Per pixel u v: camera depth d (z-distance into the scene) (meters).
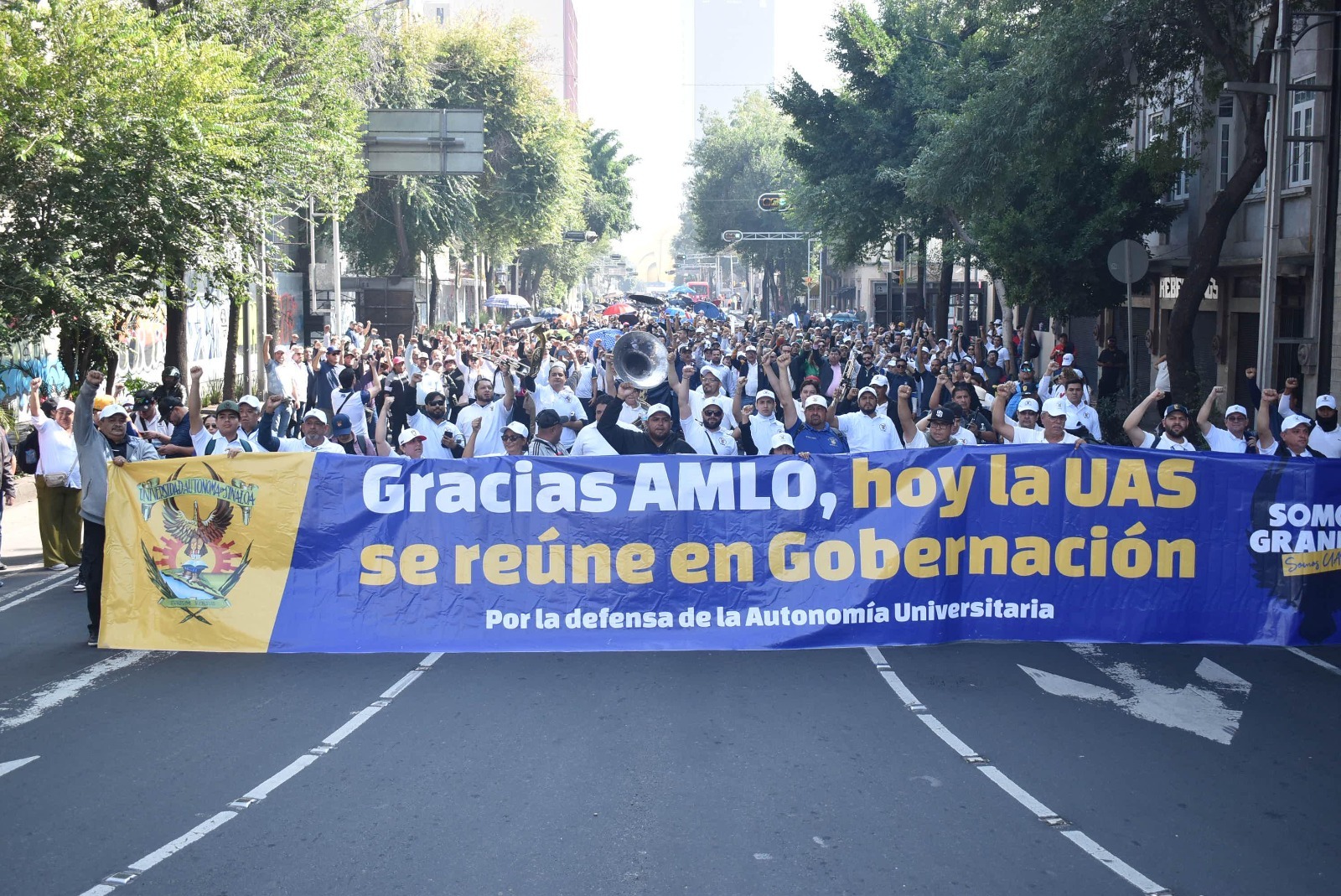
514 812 6.57
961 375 18.80
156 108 17.16
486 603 9.70
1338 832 6.36
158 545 9.64
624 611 9.71
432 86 46.84
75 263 17.34
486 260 75.38
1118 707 8.42
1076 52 19.27
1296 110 21.58
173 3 21.34
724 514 9.70
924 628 9.82
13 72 16.05
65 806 6.70
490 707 8.41
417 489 9.66
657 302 61.97
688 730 7.92
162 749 7.59
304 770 7.21
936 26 38.19
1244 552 9.83
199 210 18.33
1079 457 9.81
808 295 90.12
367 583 9.67
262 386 31.00
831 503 9.73
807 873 5.85
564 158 53.84
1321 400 12.34
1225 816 6.58
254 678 9.09
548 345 25.91
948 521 9.79
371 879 5.79
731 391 21.05
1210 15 19.06
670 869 5.88
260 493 9.62
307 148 21.80
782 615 9.74
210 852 6.10
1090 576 9.84
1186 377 19.78
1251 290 24.19
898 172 35.16
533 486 9.66
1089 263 24.33
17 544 15.07
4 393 21.33
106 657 9.70
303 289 29.19
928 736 7.82
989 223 25.39
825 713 8.27
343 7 23.64
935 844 6.18
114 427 9.97
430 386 17.70
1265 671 9.31
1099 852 6.10
